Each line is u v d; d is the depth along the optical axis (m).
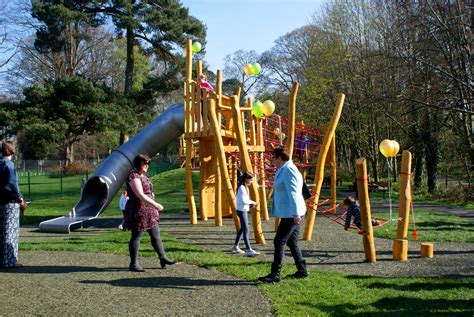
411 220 12.91
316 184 9.85
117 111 31.67
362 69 27.16
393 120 24.97
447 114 24.41
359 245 9.12
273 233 10.77
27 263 7.37
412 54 21.11
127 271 6.77
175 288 5.85
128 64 33.41
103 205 13.43
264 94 48.75
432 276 6.49
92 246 8.92
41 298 5.43
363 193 7.55
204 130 12.41
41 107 31.33
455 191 21.91
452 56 20.02
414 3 21.38
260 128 13.12
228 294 5.57
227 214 14.45
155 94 33.50
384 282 6.04
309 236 9.77
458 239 9.71
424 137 24.86
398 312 4.81
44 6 30.42
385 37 24.11
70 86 31.16
